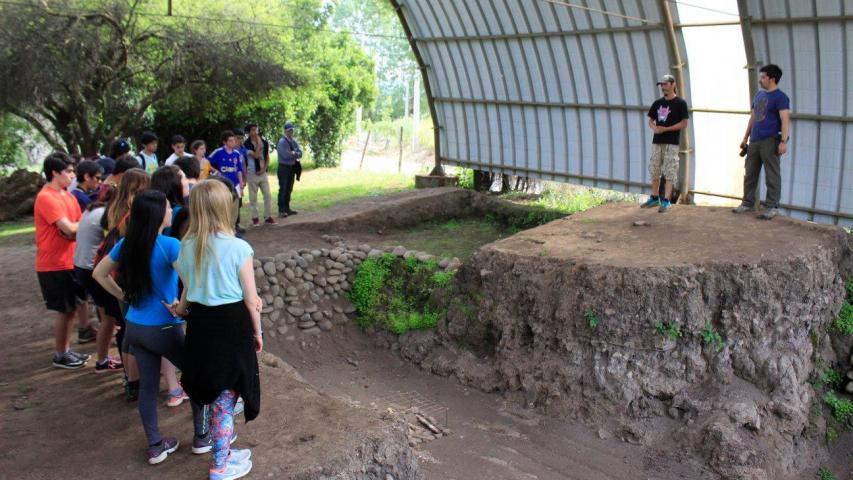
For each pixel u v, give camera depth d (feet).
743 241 29.35
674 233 31.45
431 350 32.32
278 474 15.42
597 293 27.04
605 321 26.81
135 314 15.58
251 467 15.64
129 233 15.35
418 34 58.39
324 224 43.45
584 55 45.44
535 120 52.06
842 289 29.71
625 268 26.73
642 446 25.22
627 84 43.68
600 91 45.70
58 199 21.17
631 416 26.12
